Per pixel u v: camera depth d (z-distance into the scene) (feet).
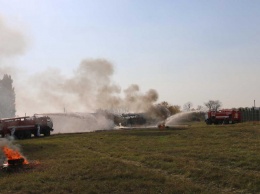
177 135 105.60
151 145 81.05
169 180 43.52
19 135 133.69
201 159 58.03
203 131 114.73
